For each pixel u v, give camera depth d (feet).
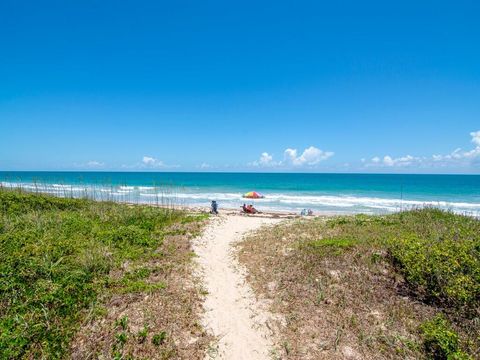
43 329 17.03
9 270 21.08
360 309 21.44
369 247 30.01
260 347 18.35
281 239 36.50
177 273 26.45
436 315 19.83
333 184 214.28
